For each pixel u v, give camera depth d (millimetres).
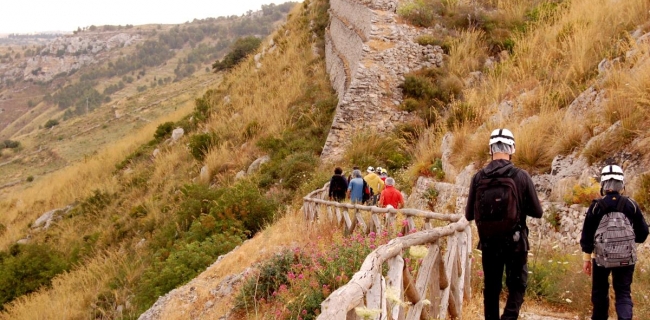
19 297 19703
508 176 4453
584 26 15062
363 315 2887
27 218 32594
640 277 6566
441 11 24406
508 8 23984
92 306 16797
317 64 30109
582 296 6289
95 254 22406
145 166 31438
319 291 6938
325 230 11555
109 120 87938
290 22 39375
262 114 26234
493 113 14477
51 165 73688
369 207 9820
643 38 11875
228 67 61281
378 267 3633
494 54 21781
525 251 4516
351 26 26422
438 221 9141
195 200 19781
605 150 9172
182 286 12344
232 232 16203
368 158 17953
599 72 12070
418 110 20031
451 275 5613
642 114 9086
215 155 24672
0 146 98125
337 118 20438
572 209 8555
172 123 35312
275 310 7605
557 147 10336
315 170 18766
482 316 6027
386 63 21500
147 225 22312
